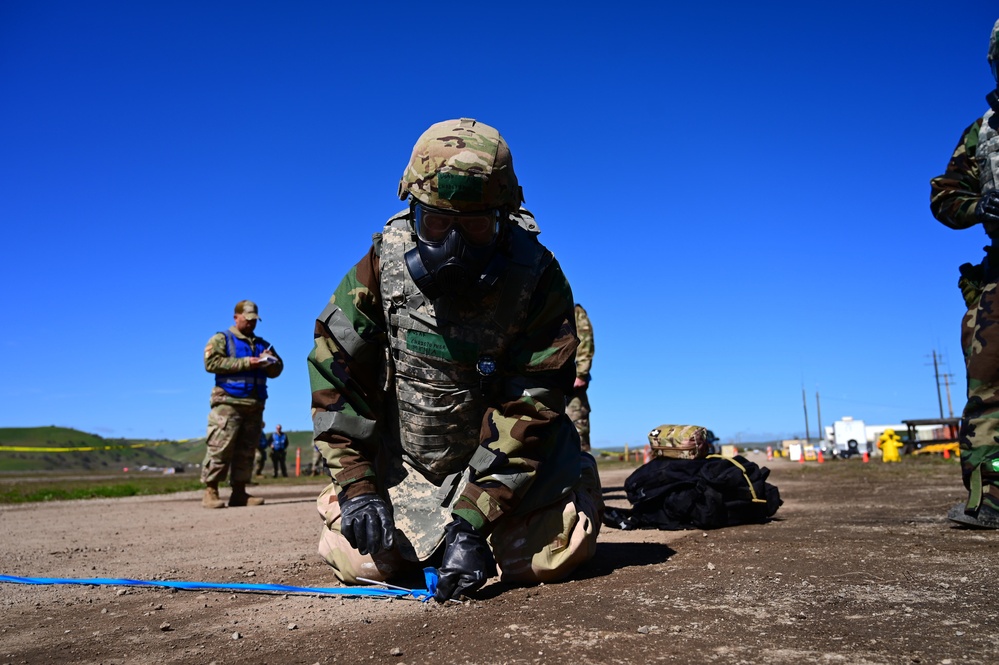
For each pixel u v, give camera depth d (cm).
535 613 271
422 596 311
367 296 341
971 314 453
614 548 430
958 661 202
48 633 288
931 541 394
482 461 318
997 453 433
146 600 344
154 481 2442
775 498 535
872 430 3678
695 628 240
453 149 313
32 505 1068
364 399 347
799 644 220
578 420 802
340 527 349
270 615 299
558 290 338
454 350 333
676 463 542
